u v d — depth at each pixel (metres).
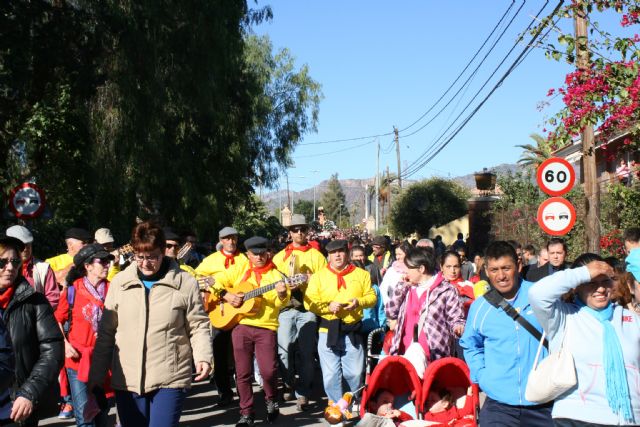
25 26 16.62
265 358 9.27
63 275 9.34
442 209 50.59
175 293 5.67
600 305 4.86
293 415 9.84
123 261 9.11
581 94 11.34
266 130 39.03
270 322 9.30
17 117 16.86
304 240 11.27
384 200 73.81
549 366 4.85
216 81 23.25
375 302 9.20
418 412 6.39
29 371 5.37
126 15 19.78
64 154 17.41
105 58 20.06
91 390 5.97
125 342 5.60
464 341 5.63
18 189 13.56
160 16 20.94
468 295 9.73
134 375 5.53
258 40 41.69
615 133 12.55
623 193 13.84
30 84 17.19
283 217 77.06
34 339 5.41
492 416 5.45
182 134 22.89
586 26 12.15
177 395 5.59
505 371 5.38
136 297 5.62
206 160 24.52
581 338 4.85
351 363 9.16
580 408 4.79
